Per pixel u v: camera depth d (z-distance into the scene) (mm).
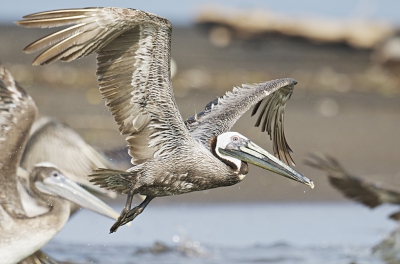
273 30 45062
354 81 32500
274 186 18109
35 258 11352
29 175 11742
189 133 8836
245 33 45281
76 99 23531
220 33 45594
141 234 14789
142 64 8094
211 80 29844
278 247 14297
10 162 10414
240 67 35375
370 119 24641
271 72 34344
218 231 15125
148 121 8523
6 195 10391
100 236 14586
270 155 9125
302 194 17938
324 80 32406
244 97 10297
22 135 10492
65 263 12727
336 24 45031
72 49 7621
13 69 27922
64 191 11609
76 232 14758
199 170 8852
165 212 16250
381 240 14758
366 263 13438
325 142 21484
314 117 24188
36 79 26172
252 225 15648
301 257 13727
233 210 16641
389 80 32781
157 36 7930
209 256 13688
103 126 20203
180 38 45844
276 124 10633
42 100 23031
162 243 14070
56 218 10789
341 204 17641
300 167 19203
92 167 12312
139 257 13469
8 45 35969
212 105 10219
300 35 45000
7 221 10312
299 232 15344
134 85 8203
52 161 12289
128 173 8586
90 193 11805
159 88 8305
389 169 19906
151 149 8695
